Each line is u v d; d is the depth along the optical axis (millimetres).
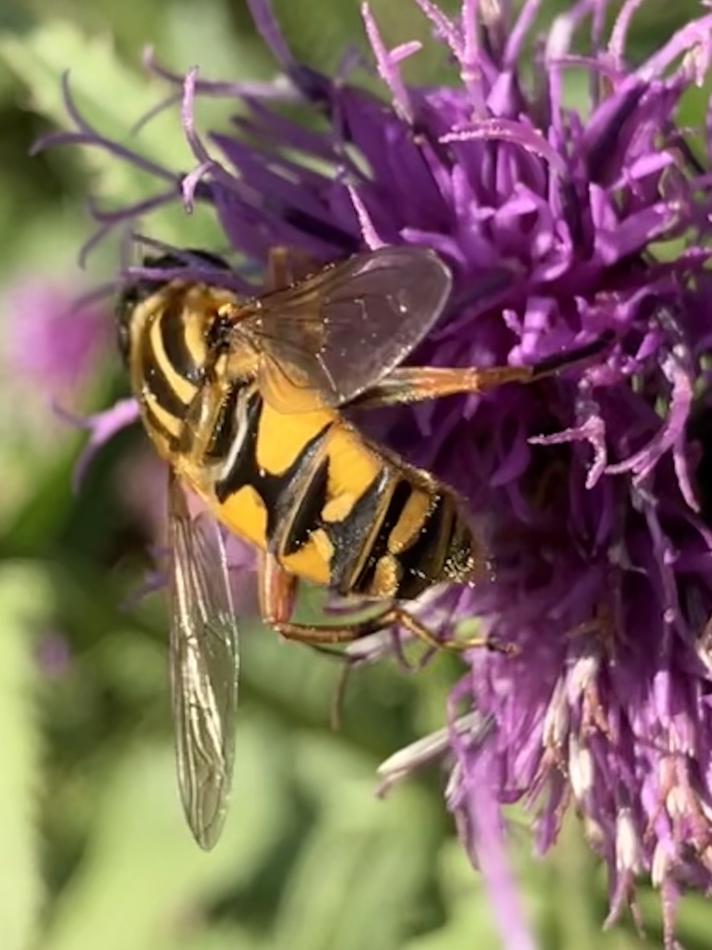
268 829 102
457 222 71
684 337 70
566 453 73
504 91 71
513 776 73
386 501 69
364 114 73
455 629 74
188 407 73
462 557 69
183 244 82
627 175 70
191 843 104
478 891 88
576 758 72
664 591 71
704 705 71
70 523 107
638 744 71
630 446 71
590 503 72
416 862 98
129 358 77
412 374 68
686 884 71
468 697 78
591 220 71
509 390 71
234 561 76
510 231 71
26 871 93
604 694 72
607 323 70
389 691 94
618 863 71
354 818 100
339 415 70
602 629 72
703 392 71
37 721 95
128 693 107
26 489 102
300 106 78
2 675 96
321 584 70
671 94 71
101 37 89
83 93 86
